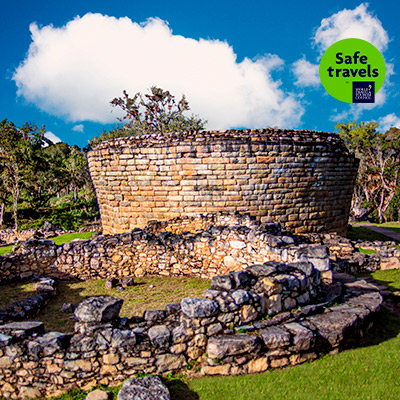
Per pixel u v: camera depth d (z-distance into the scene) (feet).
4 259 40.78
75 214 160.35
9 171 149.38
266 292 21.63
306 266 23.81
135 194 57.21
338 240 46.29
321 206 60.70
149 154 55.31
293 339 19.81
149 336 19.39
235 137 53.98
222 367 19.15
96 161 61.26
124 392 17.03
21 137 163.22
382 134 166.50
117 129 139.54
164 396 16.92
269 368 19.52
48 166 181.27
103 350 18.99
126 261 42.45
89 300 20.36
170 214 55.88
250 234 36.55
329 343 20.80
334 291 25.86
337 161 61.62
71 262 42.16
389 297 30.94
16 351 19.07
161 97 109.29
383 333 23.90
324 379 18.72
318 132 59.47
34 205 175.42
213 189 54.29
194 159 53.93
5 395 19.20
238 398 17.57
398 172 169.07
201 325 19.72
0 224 151.74
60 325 28.60
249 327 20.48
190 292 36.19
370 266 40.70
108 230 62.03
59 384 18.89
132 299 34.86
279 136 55.42
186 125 114.42
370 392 17.72
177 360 19.40
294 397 17.53
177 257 41.78
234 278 21.54
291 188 56.59
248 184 54.29
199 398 17.62
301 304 23.04
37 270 42.09
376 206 175.22
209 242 40.55
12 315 28.02
